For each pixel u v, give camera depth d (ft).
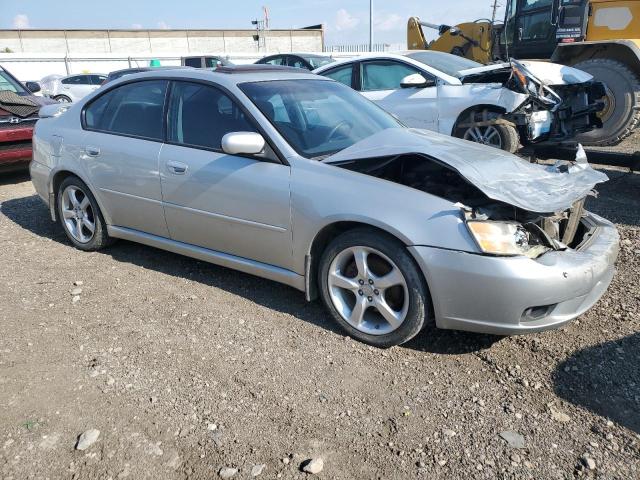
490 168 10.94
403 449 8.12
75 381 9.70
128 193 14.28
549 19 31.65
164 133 13.65
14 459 7.87
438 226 9.78
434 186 11.94
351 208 10.48
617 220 18.22
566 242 11.80
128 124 14.53
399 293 10.53
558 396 9.29
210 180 12.42
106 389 9.48
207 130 12.87
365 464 7.83
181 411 8.92
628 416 8.77
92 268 14.82
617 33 26.61
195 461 7.87
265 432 8.46
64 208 16.22
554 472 7.66
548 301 9.54
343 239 10.77
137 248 16.33
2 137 22.41
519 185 10.56
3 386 9.54
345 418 8.78
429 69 25.04
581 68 26.00
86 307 12.50
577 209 11.83
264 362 10.29
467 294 9.65
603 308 12.20
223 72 13.47
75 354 10.56
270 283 13.73
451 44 40.01
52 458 7.90
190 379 9.77
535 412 8.90
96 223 15.52
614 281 13.52
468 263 9.52
